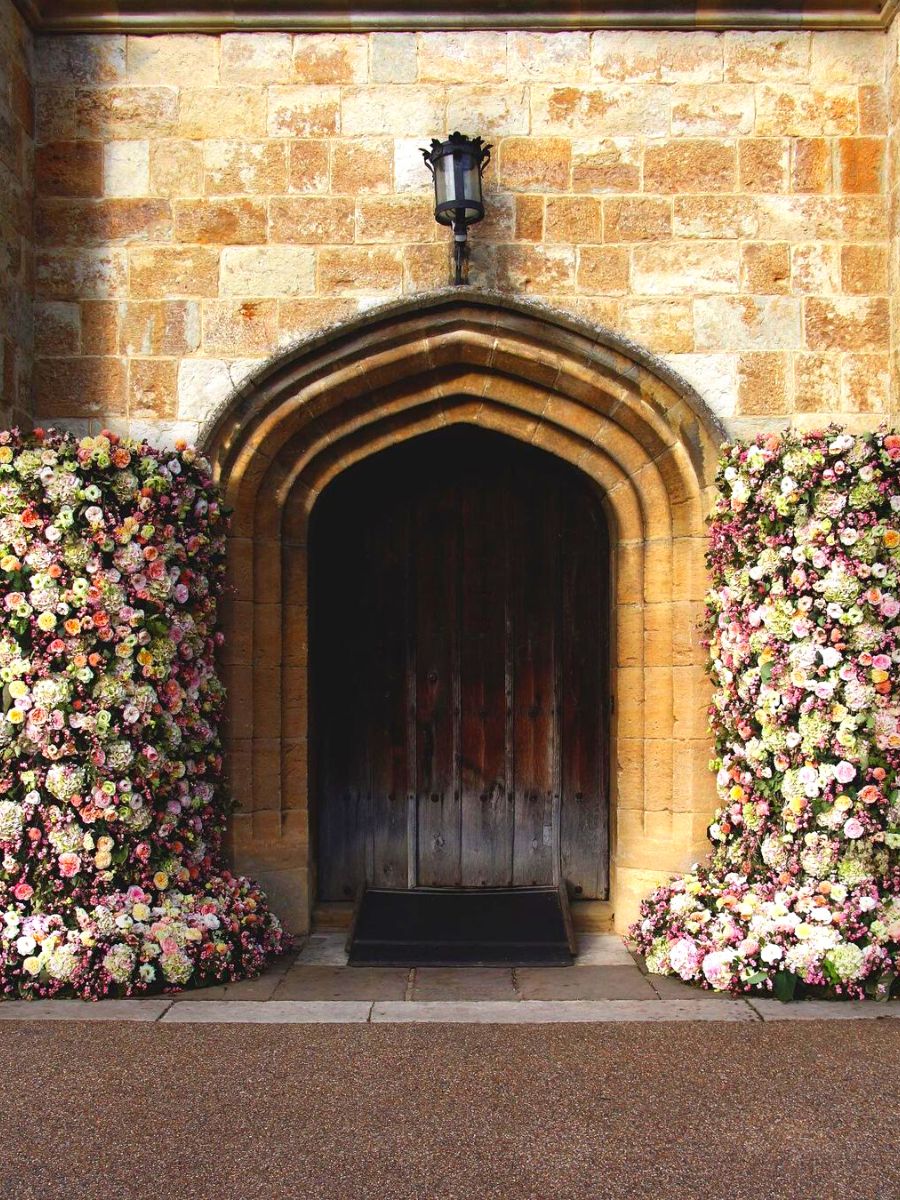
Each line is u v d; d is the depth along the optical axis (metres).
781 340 4.92
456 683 5.45
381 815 5.46
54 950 4.00
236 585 4.89
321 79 4.98
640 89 4.96
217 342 4.94
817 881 4.25
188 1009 3.94
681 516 4.96
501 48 4.97
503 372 5.00
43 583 4.14
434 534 5.48
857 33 4.96
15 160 4.77
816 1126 2.98
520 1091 3.20
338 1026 3.76
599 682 5.46
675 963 4.23
